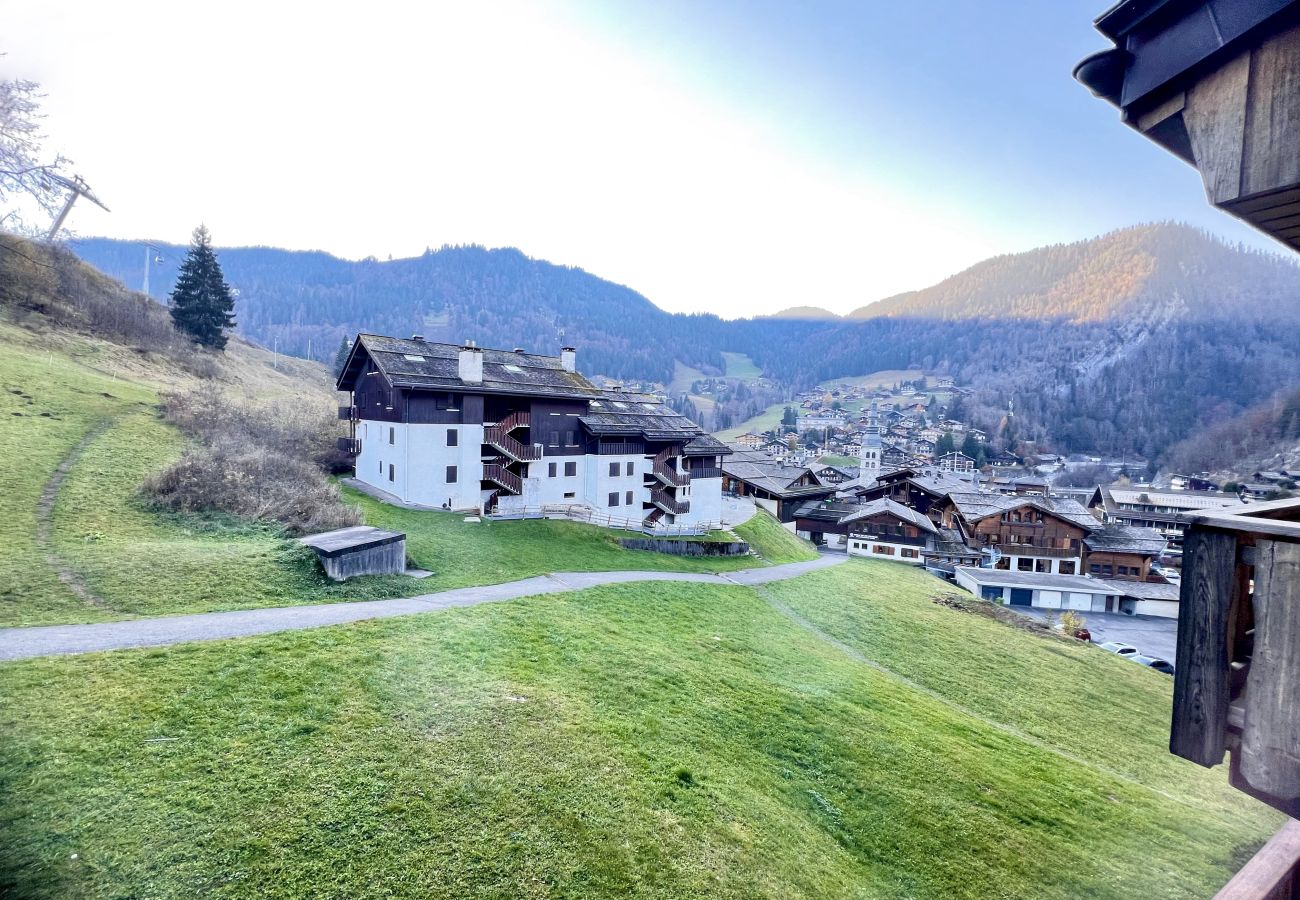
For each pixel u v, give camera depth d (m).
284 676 15.26
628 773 13.68
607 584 31.62
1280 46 5.31
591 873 10.73
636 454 53.56
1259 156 5.48
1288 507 6.47
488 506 45.38
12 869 9.05
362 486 43.84
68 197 28.61
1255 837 19.16
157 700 13.48
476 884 10.05
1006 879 13.88
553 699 16.38
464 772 12.59
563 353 54.56
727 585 39.34
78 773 10.99
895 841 14.41
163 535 26.92
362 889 9.60
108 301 69.19
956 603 49.38
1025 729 26.47
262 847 10.03
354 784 11.73
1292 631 5.22
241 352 104.50
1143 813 18.95
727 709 18.61
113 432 37.47
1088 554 68.62
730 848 12.15
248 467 34.25
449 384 42.12
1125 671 37.94
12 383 39.78
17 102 24.75
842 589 47.00
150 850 9.67
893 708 22.73
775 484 85.38
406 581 26.61
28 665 14.45
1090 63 6.68
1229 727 5.69
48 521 25.66
